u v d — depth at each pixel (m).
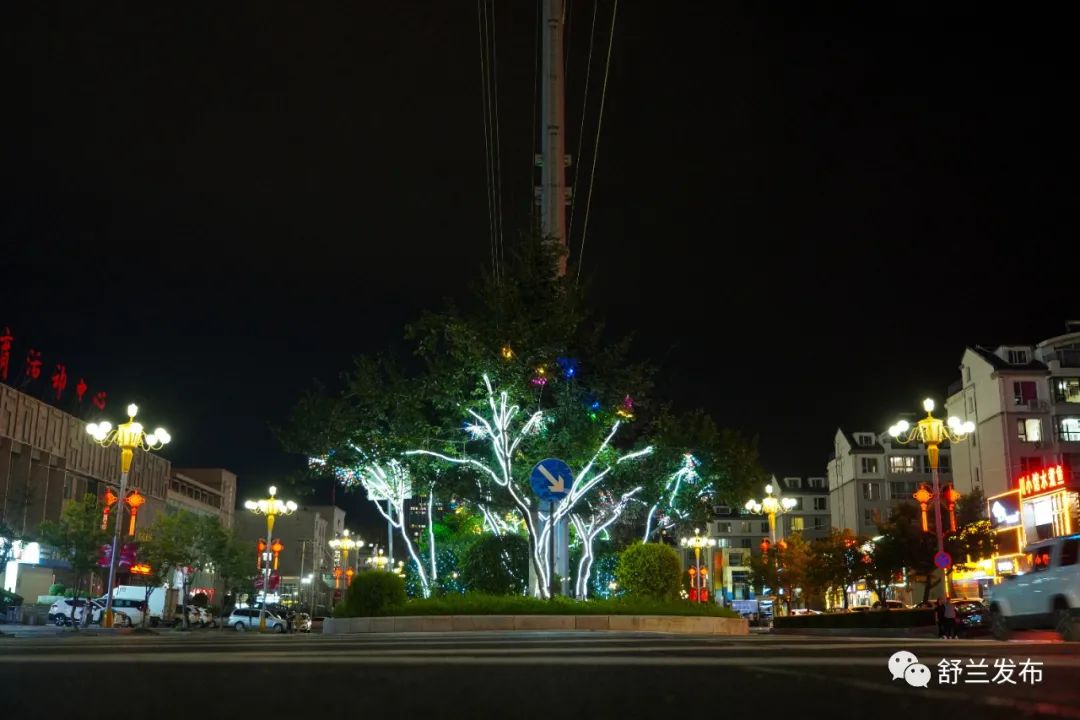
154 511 85.00
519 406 22.30
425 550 29.56
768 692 4.50
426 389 22.59
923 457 94.19
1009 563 63.16
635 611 20.12
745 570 117.62
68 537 53.88
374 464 24.22
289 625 57.66
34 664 6.19
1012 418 67.31
